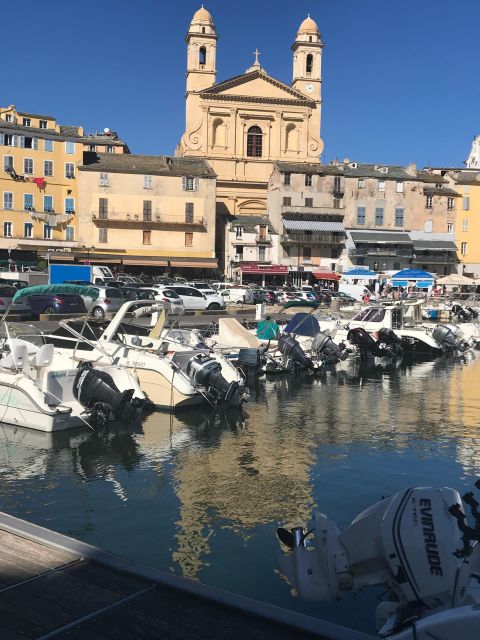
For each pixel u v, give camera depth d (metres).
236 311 48.22
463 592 5.16
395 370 27.12
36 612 5.39
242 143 95.75
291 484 11.74
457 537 5.49
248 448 14.17
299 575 6.33
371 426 16.48
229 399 17.64
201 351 19.23
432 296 56.88
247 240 84.38
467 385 23.36
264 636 5.12
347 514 10.32
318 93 98.75
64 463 12.72
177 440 14.68
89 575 6.05
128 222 81.19
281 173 85.50
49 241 78.88
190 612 5.46
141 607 5.52
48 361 15.48
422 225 89.56
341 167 90.75
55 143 79.50
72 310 36.88
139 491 11.21
